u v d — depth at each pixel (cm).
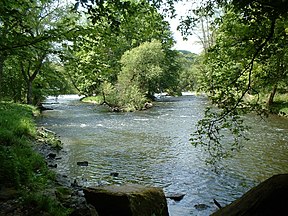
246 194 495
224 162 1327
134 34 705
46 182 848
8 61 1766
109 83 4178
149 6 620
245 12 564
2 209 596
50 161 1304
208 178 1129
